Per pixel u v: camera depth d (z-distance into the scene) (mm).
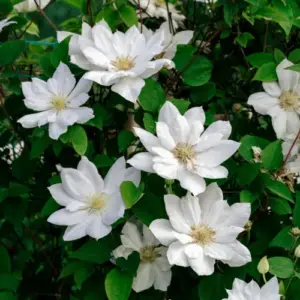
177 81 723
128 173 622
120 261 614
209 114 672
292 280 628
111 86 652
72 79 638
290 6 693
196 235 593
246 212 599
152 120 631
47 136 648
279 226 668
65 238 615
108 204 621
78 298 677
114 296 602
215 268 638
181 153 583
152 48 629
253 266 641
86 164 628
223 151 583
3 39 750
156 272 651
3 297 644
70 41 646
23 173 723
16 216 685
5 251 686
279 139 650
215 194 604
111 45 642
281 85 697
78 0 718
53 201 654
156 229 593
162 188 628
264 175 626
